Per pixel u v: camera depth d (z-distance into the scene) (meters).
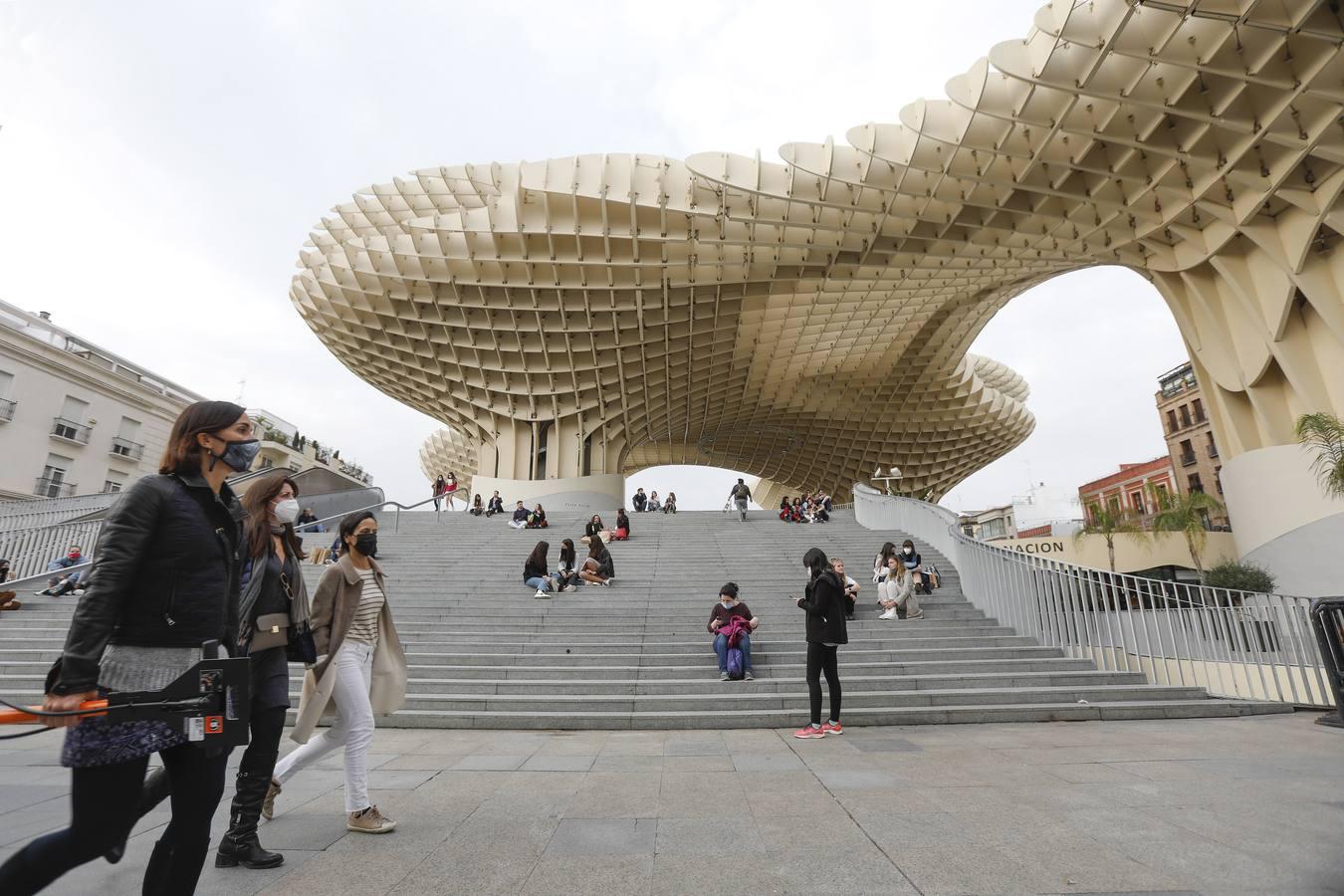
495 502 21.52
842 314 28.05
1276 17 12.68
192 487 2.06
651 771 4.41
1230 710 6.40
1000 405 42.91
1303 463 17.69
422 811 3.50
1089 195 18.61
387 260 25.72
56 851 1.72
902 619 9.48
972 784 3.84
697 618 9.59
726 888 2.44
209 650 1.95
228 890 2.49
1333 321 16.61
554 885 2.50
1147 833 2.92
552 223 22.61
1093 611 7.95
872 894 2.36
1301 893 2.26
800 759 4.71
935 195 18.89
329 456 49.16
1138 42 13.90
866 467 48.16
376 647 3.73
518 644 8.52
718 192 20.23
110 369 29.52
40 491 24.83
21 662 8.41
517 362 30.72
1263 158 16.03
